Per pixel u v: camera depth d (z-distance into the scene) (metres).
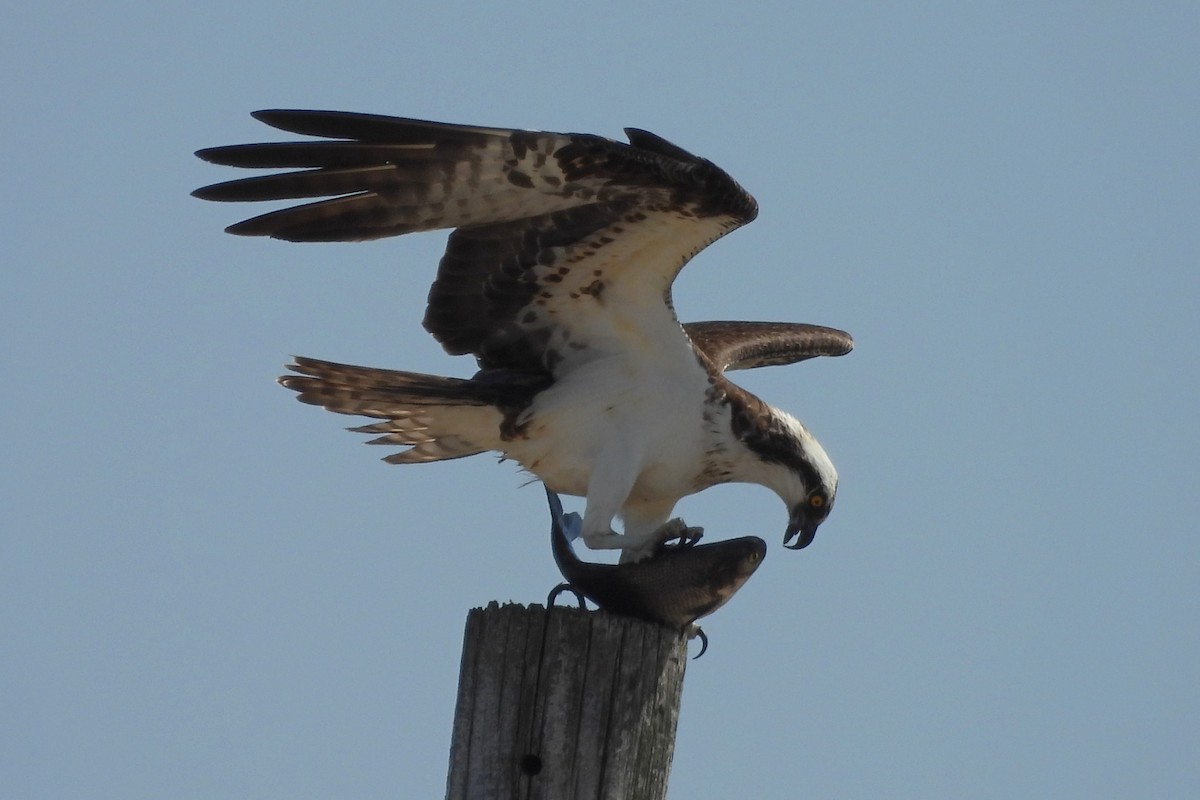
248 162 10.77
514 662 8.67
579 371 11.99
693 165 10.55
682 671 9.04
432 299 11.73
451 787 8.66
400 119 10.65
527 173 10.84
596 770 8.52
